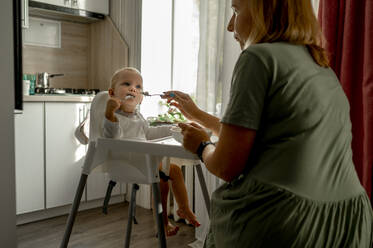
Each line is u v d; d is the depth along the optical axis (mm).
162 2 2852
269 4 758
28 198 2492
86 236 2301
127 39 2961
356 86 1559
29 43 2988
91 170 1278
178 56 2648
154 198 1170
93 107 1356
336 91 768
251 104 669
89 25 3369
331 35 1560
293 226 659
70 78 3291
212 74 2232
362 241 727
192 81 2568
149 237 2311
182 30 2611
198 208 2342
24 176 2465
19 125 2422
